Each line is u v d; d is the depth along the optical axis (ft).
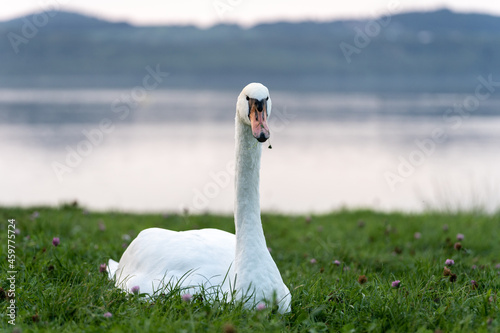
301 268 25.35
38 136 134.00
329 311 17.49
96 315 15.84
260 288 16.63
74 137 134.31
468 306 17.51
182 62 626.64
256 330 15.38
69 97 343.05
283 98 352.90
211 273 18.19
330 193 70.74
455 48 564.71
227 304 16.56
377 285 19.70
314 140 139.74
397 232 34.65
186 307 16.47
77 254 24.36
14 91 435.53
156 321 15.51
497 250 30.71
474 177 79.56
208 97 390.21
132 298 17.57
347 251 28.14
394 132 158.10
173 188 71.51
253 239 17.01
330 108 263.90
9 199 61.98
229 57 634.43
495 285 20.67
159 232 20.49
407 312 16.92
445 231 34.04
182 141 134.62
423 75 549.95
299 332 16.17
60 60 604.49
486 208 44.34
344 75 586.86
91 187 72.08
